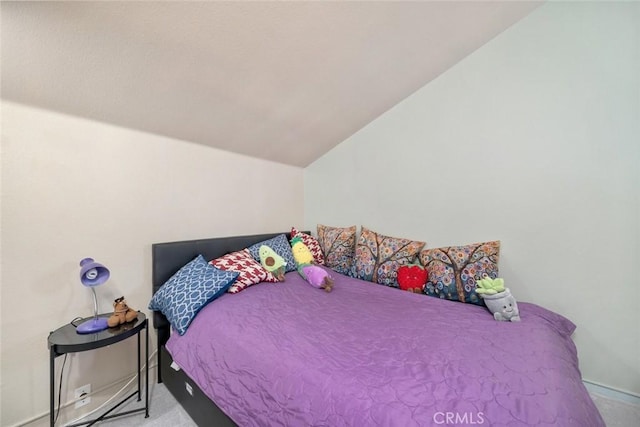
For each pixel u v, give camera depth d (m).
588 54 1.55
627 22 1.45
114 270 1.66
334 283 2.11
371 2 1.33
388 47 1.67
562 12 1.62
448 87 2.06
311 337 1.21
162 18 1.15
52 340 1.23
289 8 1.26
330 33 1.45
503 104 1.83
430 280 1.90
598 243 1.55
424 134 2.20
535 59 1.71
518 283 1.80
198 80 1.53
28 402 1.34
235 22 1.26
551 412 0.75
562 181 1.64
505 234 1.84
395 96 2.22
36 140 1.35
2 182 1.26
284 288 1.90
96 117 1.54
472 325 1.35
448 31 1.67
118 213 1.68
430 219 2.19
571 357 1.18
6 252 1.28
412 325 1.35
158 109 1.65
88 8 1.04
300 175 3.10
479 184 1.94
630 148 1.46
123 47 1.23
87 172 1.53
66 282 1.46
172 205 1.96
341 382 0.89
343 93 2.03
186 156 2.04
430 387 0.85
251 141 2.32
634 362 1.48
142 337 1.78
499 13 1.62
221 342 1.26
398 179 2.37
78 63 1.23
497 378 0.90
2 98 1.24
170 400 1.60
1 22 1.01
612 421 1.38
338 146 2.80
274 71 1.63
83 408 1.51
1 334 1.27
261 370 1.05
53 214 1.41
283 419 0.90
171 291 1.62
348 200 2.74
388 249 2.20
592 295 1.57
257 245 2.32
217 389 1.16
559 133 1.65
